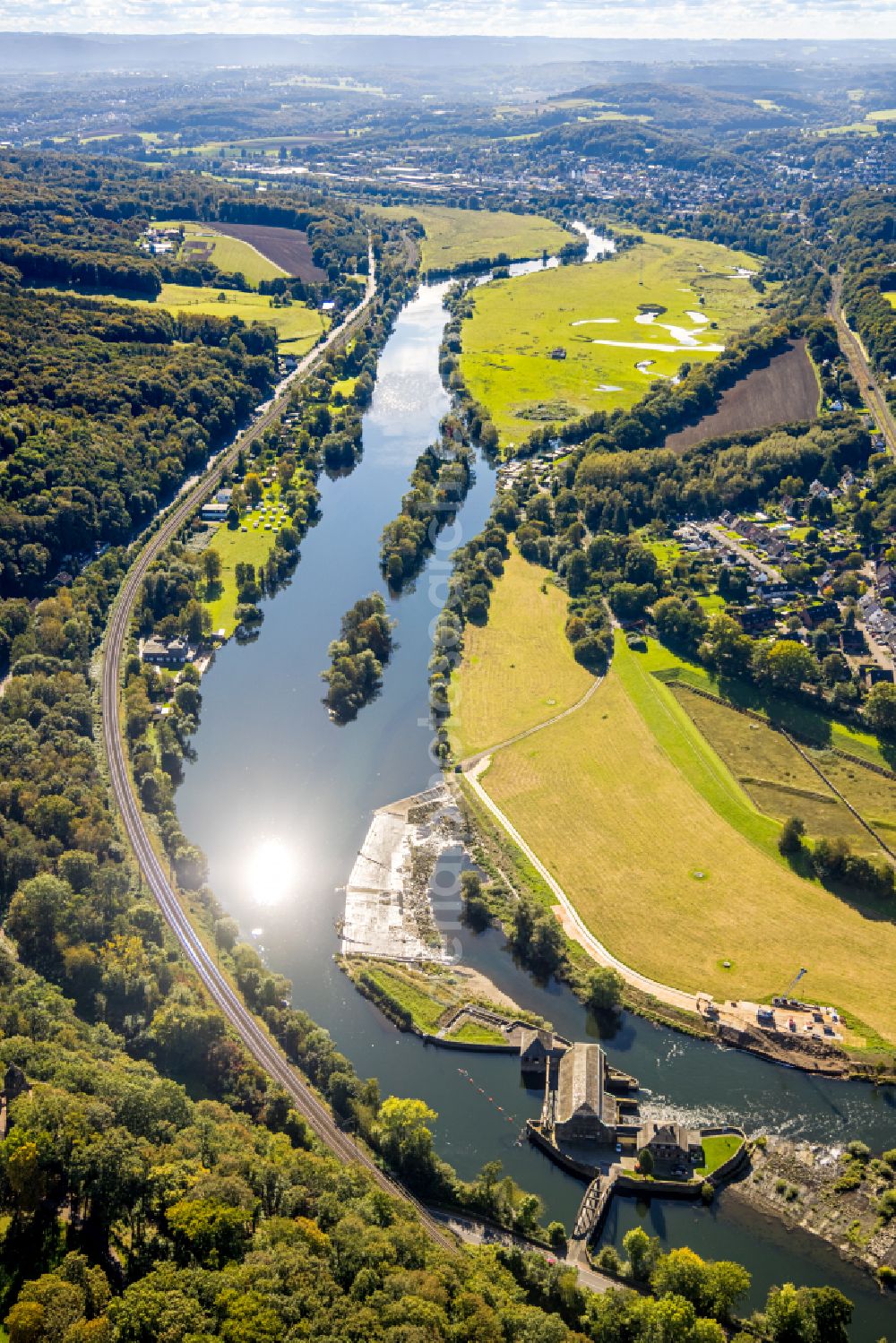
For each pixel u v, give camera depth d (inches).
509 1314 6195.9
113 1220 6545.3
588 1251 7096.5
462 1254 6929.1
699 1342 6127.0
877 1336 6668.3
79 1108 6815.9
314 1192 6973.4
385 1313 5920.3
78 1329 5516.7
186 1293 5885.8
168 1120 7135.8
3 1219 6451.8
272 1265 6122.1
